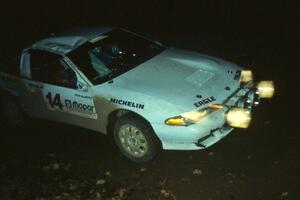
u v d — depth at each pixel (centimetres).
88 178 582
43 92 663
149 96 557
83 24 1223
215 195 502
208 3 1200
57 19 1299
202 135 534
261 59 838
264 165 538
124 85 587
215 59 651
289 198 477
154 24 1130
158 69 614
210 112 543
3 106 757
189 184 529
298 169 521
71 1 1442
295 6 1070
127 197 527
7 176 621
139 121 555
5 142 722
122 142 588
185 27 1076
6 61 740
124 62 639
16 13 1424
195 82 580
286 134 595
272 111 655
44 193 566
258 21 1026
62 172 608
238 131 614
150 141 555
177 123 532
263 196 486
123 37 681
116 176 574
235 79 598
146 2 1302
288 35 924
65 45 654
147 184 545
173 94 557
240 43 929
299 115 636
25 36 1189
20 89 701
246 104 579
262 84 734
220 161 559
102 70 621
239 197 491
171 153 596
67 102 636
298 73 759
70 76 623
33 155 668
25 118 748
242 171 534
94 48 646
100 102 593
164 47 689
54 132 725
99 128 626
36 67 670
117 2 1349
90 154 639
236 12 1103
